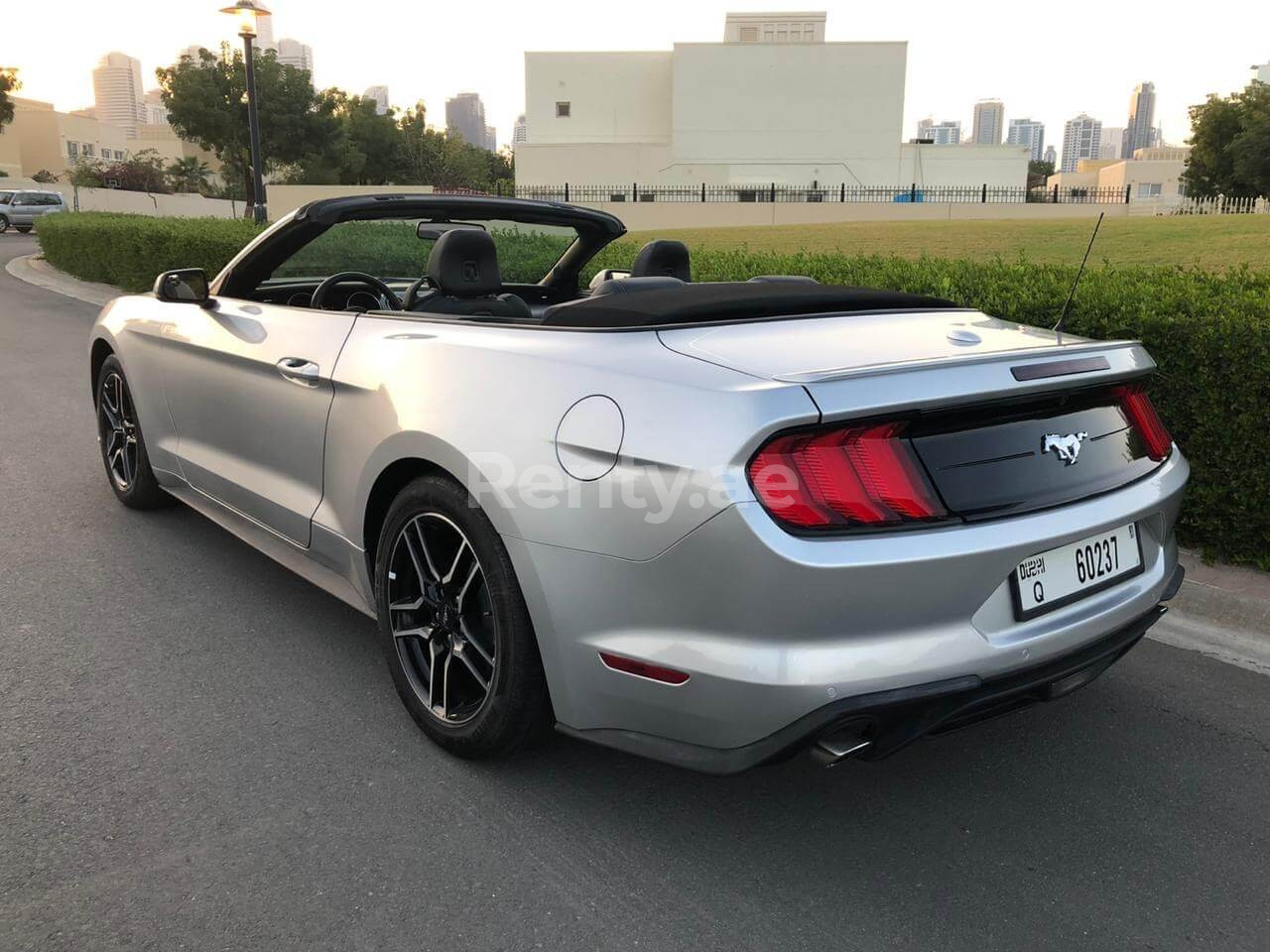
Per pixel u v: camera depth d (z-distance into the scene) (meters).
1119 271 5.85
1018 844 2.35
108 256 15.72
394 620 2.76
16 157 81.44
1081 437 2.33
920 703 1.97
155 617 3.52
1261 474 3.95
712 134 49.62
